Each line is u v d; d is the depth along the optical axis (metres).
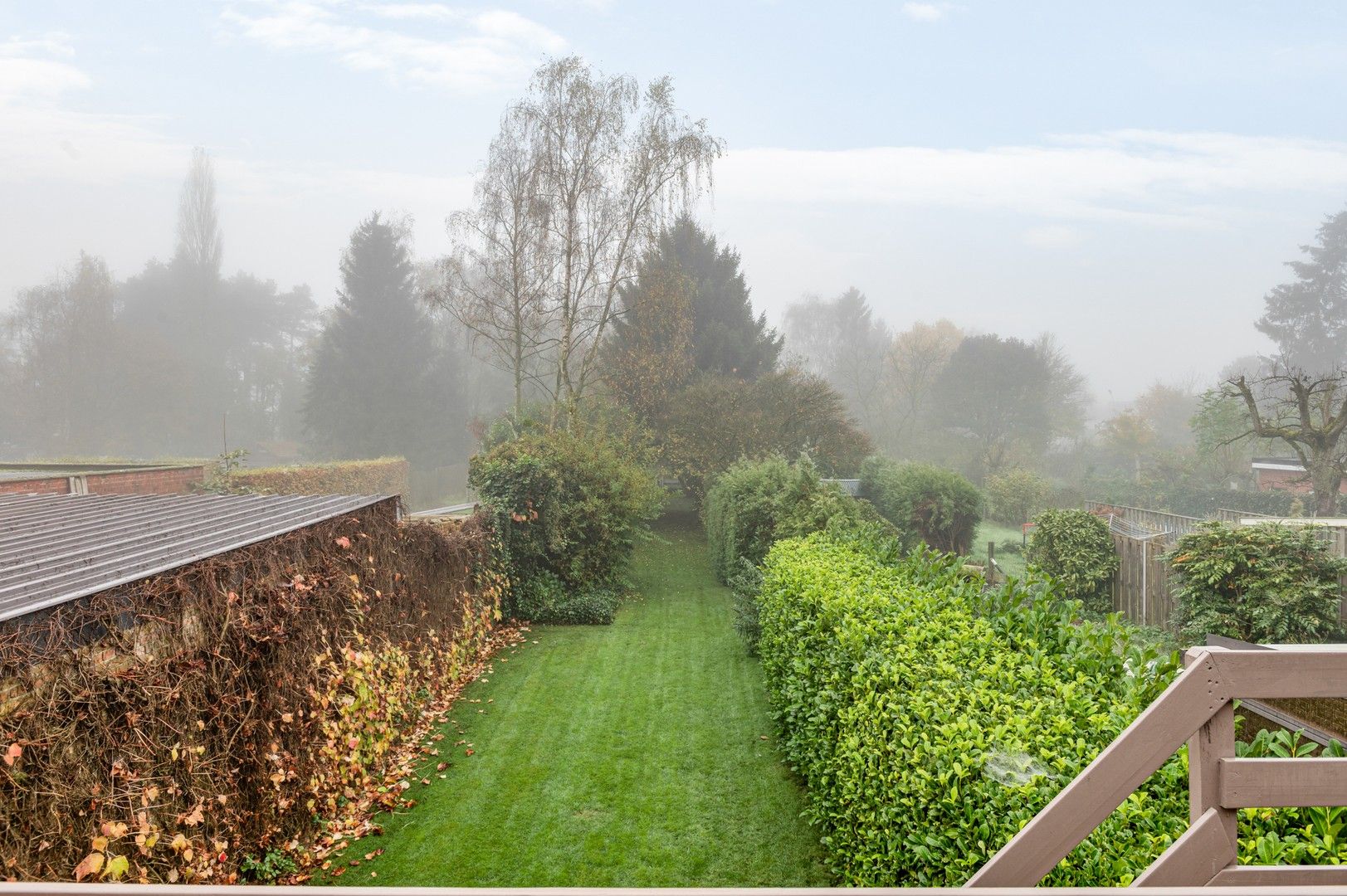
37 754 3.45
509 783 7.34
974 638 5.26
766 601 9.47
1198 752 1.85
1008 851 1.88
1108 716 3.67
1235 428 29.52
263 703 5.35
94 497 9.75
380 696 7.34
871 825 4.57
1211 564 11.80
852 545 10.50
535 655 11.87
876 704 4.78
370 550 7.61
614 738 8.47
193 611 4.67
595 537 15.05
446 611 10.05
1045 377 55.53
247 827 5.14
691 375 30.42
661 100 21.03
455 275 22.31
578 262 21.64
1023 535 24.97
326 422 50.28
